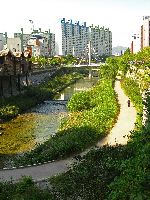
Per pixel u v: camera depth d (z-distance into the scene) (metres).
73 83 132.25
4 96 76.62
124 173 14.89
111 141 39.88
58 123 58.72
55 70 141.75
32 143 46.66
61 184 21.09
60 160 33.34
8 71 77.56
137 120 43.91
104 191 17.08
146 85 70.94
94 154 21.64
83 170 19.88
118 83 110.50
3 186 24.17
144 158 15.15
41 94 86.75
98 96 71.62
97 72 175.38
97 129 43.41
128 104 64.31
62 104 78.81
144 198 12.44
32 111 70.31
